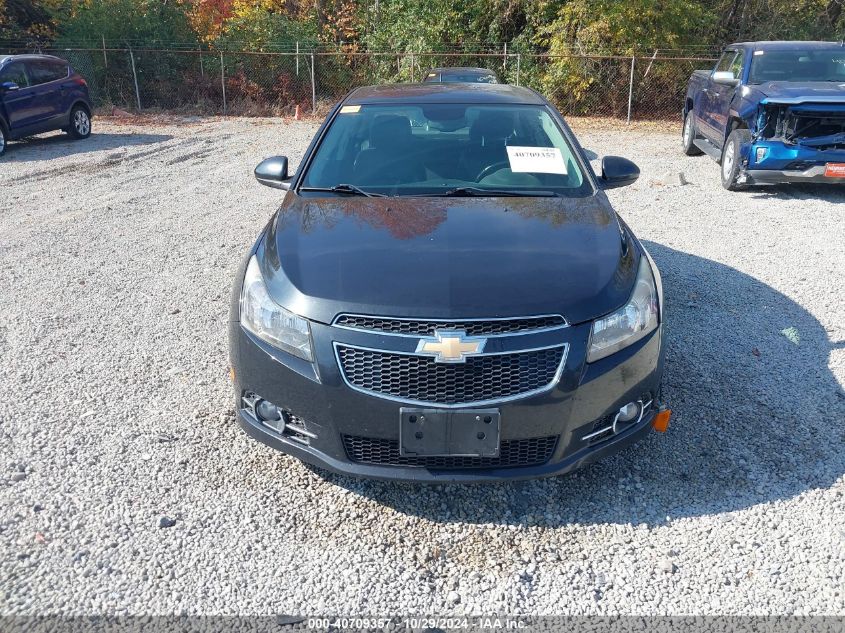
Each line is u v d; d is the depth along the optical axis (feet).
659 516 10.33
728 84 33.12
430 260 10.28
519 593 8.93
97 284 19.74
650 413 10.72
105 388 13.87
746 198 30.32
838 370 14.55
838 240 23.93
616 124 60.64
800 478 11.10
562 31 64.39
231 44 68.28
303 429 10.07
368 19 76.07
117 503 10.48
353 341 9.45
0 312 17.65
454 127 14.46
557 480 11.17
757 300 18.37
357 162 13.71
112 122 57.77
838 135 28.27
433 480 9.70
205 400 13.44
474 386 9.36
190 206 29.01
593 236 11.19
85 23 66.44
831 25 71.92
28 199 29.99
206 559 9.44
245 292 10.78
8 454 11.61
